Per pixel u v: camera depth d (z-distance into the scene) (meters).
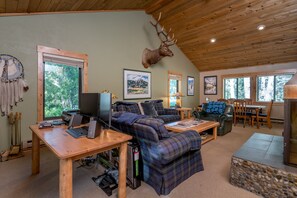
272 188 1.64
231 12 4.21
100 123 1.66
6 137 2.74
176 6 4.54
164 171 1.72
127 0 3.78
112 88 4.21
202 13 4.50
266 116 4.91
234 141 3.57
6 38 2.70
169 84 6.01
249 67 6.25
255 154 1.96
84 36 3.65
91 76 3.79
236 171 1.88
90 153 1.31
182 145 1.79
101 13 3.95
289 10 3.70
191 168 2.10
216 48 5.75
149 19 5.15
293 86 1.63
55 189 1.79
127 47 4.55
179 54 6.44
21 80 2.84
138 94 4.88
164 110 4.95
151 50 5.12
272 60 5.52
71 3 3.03
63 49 3.33
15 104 2.80
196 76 7.53
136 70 4.80
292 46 4.68
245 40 4.97
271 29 4.32
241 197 1.68
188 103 7.05
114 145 1.50
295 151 1.63
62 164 1.17
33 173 2.10
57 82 3.41
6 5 2.42
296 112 1.63
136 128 1.83
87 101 2.01
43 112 3.14
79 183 1.91
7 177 2.02
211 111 4.94
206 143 3.44
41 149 2.99
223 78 6.97
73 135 1.59
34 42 2.97
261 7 3.83
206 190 1.79
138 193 1.74
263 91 6.00
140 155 1.92
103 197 1.67
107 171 2.08
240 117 5.28
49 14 3.13
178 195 1.71
